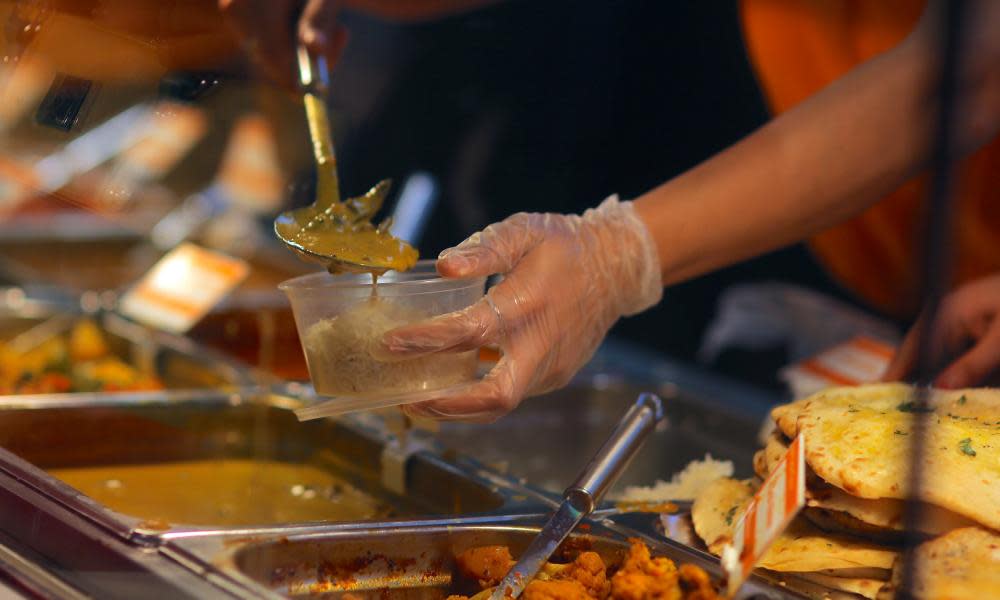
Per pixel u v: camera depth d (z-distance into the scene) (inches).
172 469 68.7
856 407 47.7
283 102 87.3
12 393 81.6
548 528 46.9
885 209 106.2
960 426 45.0
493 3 140.9
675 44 129.9
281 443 71.4
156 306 96.2
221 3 58.5
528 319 51.6
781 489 36.8
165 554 42.8
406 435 63.8
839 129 62.9
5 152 68.3
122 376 86.0
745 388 85.4
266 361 86.8
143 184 78.9
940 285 32.4
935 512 41.0
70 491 48.1
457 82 146.9
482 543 48.7
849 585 42.6
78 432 68.2
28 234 116.3
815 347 97.5
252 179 96.7
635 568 41.4
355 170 137.1
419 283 45.3
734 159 63.4
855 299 112.1
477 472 59.0
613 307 58.1
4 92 60.9
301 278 46.7
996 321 59.9
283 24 64.6
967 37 30.4
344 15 139.4
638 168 138.6
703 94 128.0
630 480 69.6
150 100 61.9
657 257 59.2
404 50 145.1
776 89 117.3
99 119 62.2
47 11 55.6
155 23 55.8
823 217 64.2
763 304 106.1
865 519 41.7
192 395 72.0
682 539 49.4
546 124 143.6
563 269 53.6
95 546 43.4
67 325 96.0
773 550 44.0
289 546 45.3
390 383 44.4
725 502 50.6
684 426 80.4
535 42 141.3
